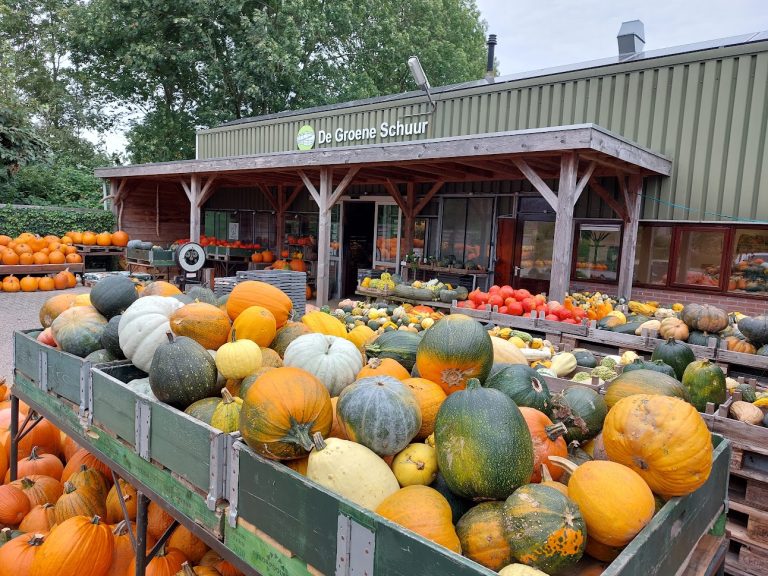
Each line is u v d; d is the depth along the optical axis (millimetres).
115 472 2738
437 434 1806
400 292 8586
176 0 21172
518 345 4805
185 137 24203
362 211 14398
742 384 3949
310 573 1654
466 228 11109
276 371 1919
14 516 3186
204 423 2062
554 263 6285
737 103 7887
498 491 1688
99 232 15781
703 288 8352
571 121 9445
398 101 11977
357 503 1682
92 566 2594
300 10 21875
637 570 1471
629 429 1773
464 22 31469
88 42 22000
